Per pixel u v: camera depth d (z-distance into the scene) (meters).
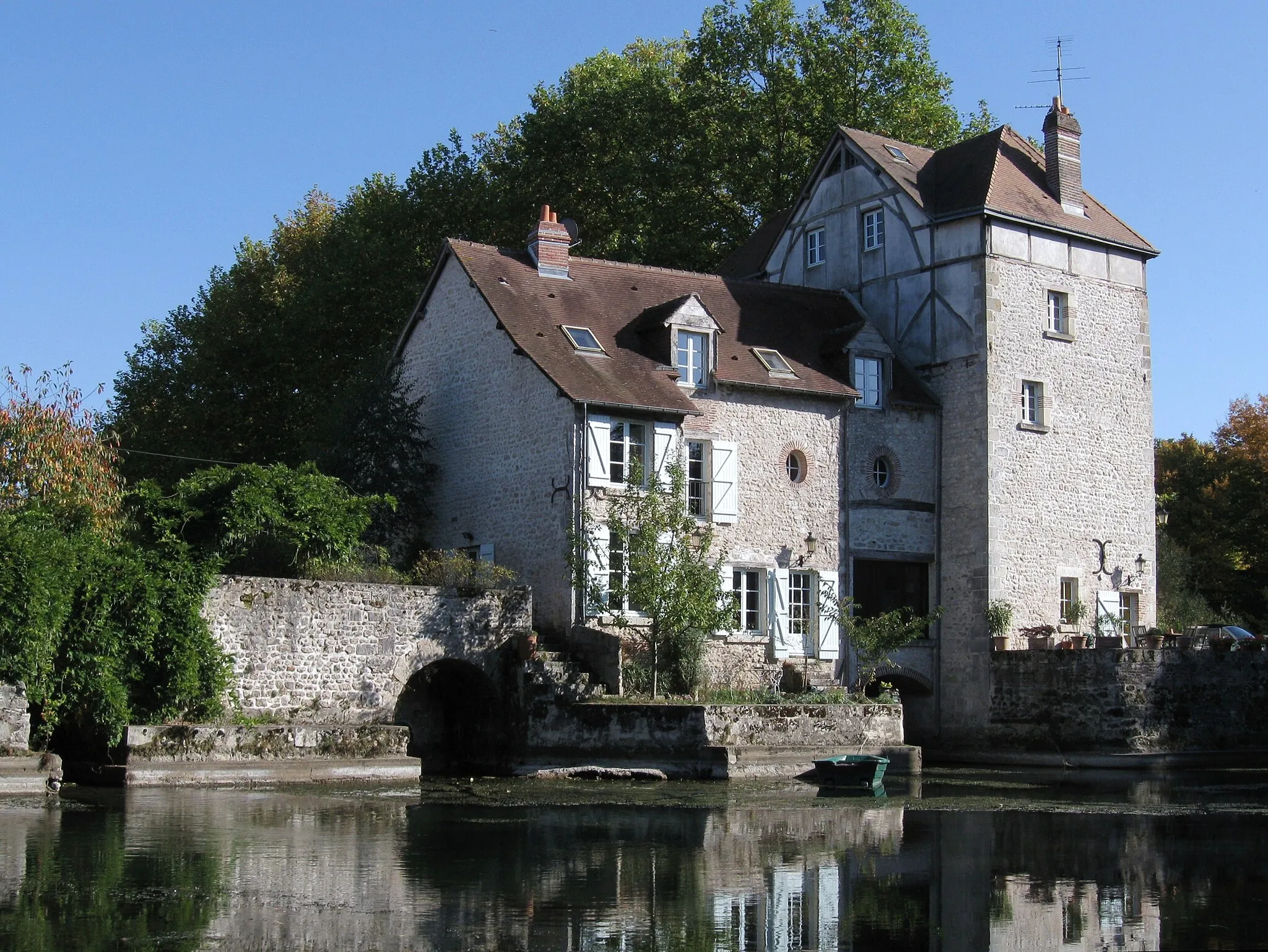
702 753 23.91
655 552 25.27
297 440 37.56
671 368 28.36
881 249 32.91
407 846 15.05
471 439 29.47
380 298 37.25
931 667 30.94
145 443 38.53
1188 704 29.23
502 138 43.66
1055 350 31.70
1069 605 31.44
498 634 25.66
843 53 40.72
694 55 42.00
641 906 11.98
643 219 40.12
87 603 21.12
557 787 22.09
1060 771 27.42
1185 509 43.75
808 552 29.33
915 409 31.12
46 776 19.58
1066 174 32.75
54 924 10.92
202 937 10.60
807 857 14.69
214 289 40.75
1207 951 10.68
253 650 23.12
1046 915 11.85
